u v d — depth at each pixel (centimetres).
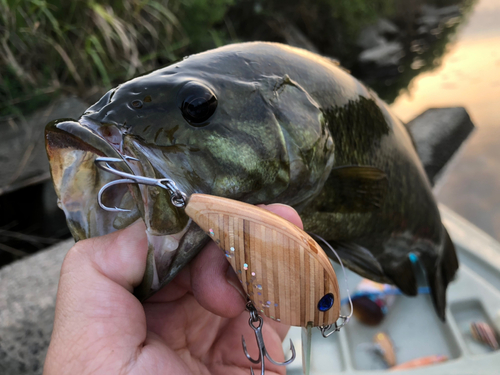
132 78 15
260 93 15
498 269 37
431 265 31
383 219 24
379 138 22
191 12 71
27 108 48
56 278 31
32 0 49
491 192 59
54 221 43
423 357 30
